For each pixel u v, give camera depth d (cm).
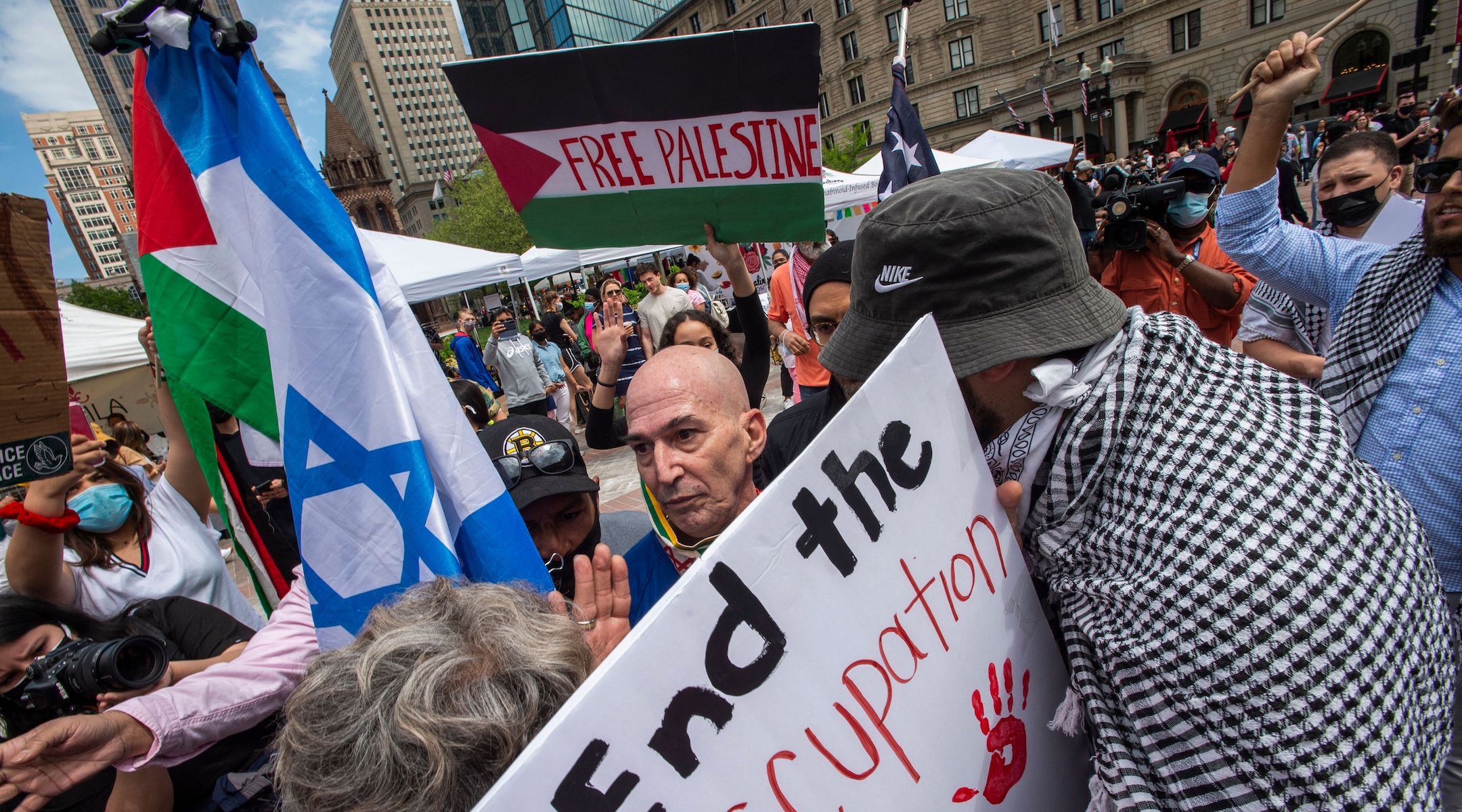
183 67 105
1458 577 132
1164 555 66
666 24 5234
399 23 9975
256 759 151
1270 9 2808
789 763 65
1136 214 255
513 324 680
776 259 764
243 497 136
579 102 160
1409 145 954
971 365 76
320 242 105
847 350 88
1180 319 78
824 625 69
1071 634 80
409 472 106
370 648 66
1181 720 66
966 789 77
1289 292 167
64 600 182
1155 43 3152
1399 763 60
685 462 117
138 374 777
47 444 98
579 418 774
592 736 56
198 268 111
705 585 63
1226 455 66
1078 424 76
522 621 70
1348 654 59
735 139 160
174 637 162
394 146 10069
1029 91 3447
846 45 4044
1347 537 62
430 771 58
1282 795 61
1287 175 594
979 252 75
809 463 69
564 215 178
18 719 126
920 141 252
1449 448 131
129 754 107
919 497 77
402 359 111
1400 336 137
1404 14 2438
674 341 295
